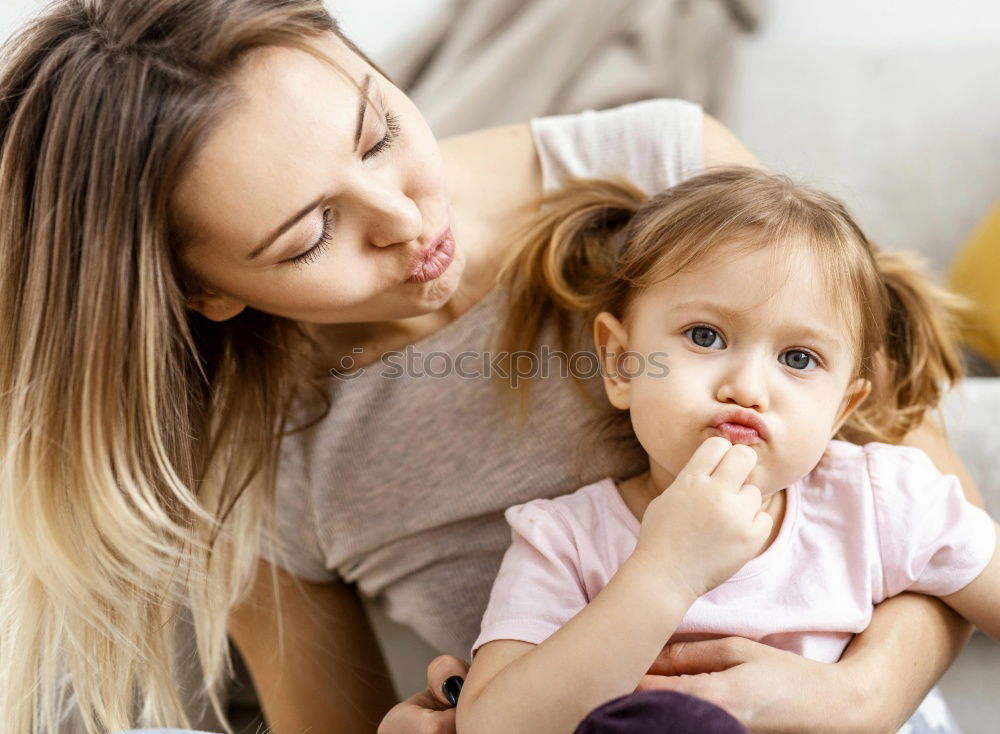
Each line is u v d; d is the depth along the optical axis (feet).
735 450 2.73
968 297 5.87
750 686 2.66
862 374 3.23
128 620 3.34
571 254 3.55
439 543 3.79
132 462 3.06
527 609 2.93
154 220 2.73
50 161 2.79
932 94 6.47
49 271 2.88
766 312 2.87
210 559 3.75
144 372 2.94
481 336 3.58
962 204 6.33
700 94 6.98
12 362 3.06
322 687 4.12
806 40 7.54
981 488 4.07
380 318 3.15
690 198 3.19
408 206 2.75
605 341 3.28
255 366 3.61
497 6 7.18
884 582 3.07
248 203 2.63
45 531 3.13
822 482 3.20
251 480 3.75
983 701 4.37
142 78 2.63
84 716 3.42
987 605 3.03
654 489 3.23
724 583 2.95
